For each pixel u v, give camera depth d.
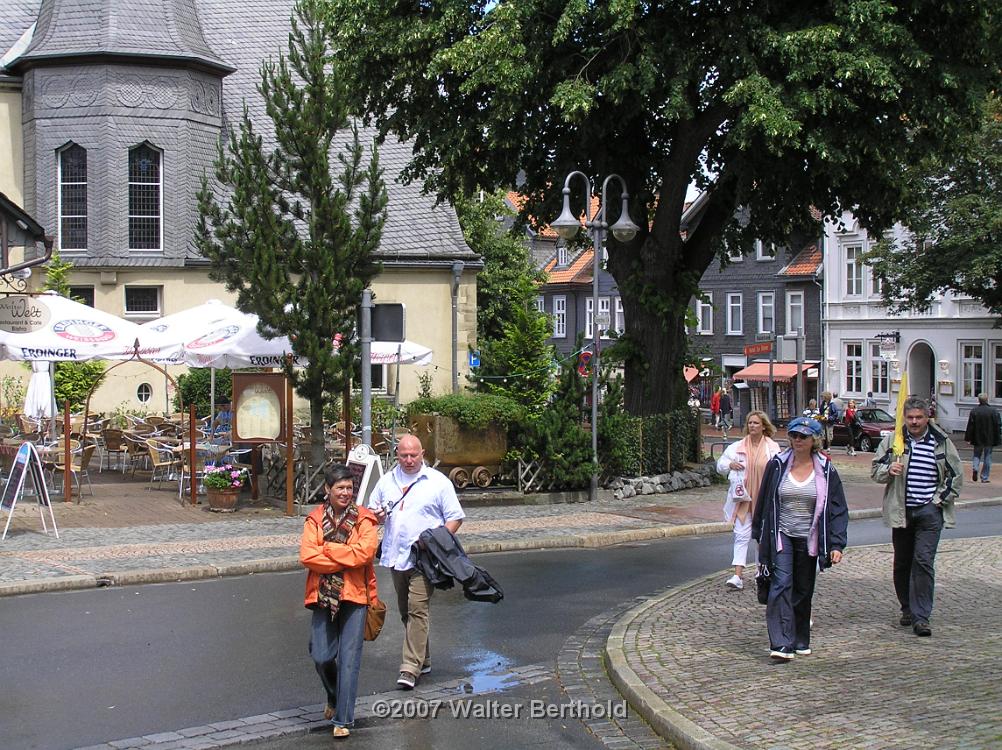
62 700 7.85
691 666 8.36
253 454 18.86
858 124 19.52
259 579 12.83
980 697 7.21
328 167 17.31
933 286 40.31
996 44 19.89
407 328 32.31
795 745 6.33
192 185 29.45
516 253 45.06
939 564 13.17
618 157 22.77
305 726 7.29
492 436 20.11
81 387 27.52
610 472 21.38
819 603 10.77
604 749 6.84
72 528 15.83
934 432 9.37
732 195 22.50
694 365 24.20
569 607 11.41
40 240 18.69
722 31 19.19
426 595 8.31
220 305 21.50
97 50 28.16
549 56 20.47
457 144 20.98
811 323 55.91
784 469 8.55
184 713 7.56
